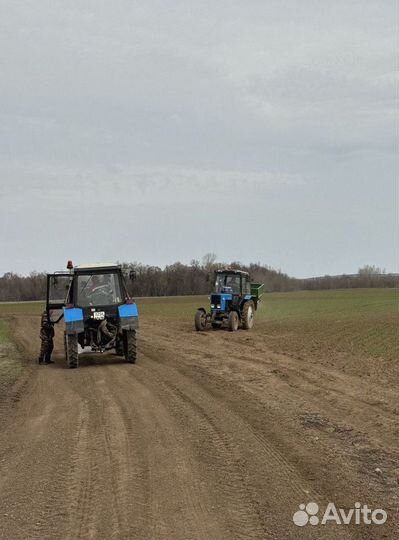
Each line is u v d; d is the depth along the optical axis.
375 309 44.00
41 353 16.91
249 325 27.48
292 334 24.83
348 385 12.36
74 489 6.05
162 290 102.00
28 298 109.12
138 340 23.11
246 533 4.98
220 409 9.84
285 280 107.69
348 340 21.89
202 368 14.98
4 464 6.99
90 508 5.54
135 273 16.17
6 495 5.91
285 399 10.79
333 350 18.94
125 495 5.85
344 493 5.92
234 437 8.02
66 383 13.00
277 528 5.08
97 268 15.98
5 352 20.48
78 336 16.05
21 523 5.21
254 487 6.06
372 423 8.95
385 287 121.25
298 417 9.29
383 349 18.94
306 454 7.23
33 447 7.70
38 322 41.00
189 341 22.56
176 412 9.62
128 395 11.22
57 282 16.56
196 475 6.43
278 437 8.02
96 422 9.02
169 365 15.62
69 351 15.35
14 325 37.50
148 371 14.46
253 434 8.19
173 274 103.94
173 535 4.94
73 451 7.44
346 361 16.30
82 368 15.41
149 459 7.03
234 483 6.18
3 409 10.34
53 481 6.31
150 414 9.50
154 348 20.09
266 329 27.61
